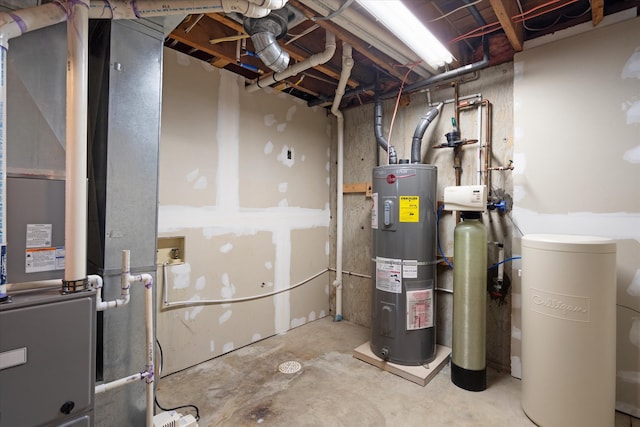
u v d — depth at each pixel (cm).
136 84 151
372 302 245
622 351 181
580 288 157
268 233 287
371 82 284
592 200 192
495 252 233
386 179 233
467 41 242
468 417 177
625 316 181
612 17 186
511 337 224
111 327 144
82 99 112
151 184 157
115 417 145
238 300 263
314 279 336
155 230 159
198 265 237
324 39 243
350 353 256
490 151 237
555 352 163
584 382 157
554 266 163
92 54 156
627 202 181
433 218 231
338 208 338
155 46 158
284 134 302
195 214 235
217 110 248
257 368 230
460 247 208
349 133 336
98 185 148
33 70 114
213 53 220
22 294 101
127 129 148
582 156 195
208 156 242
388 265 231
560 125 203
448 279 262
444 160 262
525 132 217
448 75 239
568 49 200
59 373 96
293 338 287
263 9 141
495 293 229
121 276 133
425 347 227
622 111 183
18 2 116
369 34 196
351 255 334
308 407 185
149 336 142
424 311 227
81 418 101
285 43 217
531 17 192
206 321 242
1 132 94
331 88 315
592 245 156
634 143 179
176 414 161
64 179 118
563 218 202
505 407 186
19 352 88
